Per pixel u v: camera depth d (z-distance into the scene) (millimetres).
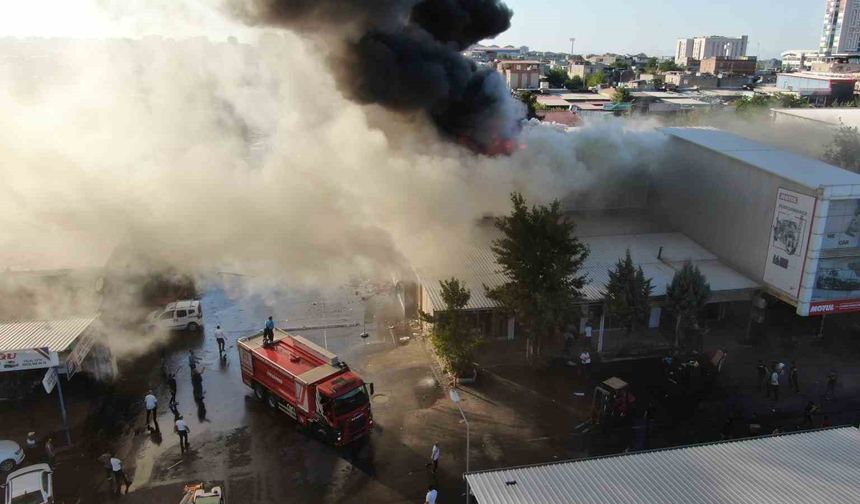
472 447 19250
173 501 17062
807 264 23281
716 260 28734
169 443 19688
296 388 19750
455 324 22312
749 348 25656
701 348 25188
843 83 87812
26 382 21500
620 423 20406
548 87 108500
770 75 137875
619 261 25016
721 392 22359
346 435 19125
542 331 22766
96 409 21547
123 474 17656
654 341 26047
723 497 12148
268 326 21766
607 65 164750
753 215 26156
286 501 16984
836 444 14219
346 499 17047
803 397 22094
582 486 12555
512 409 21312
